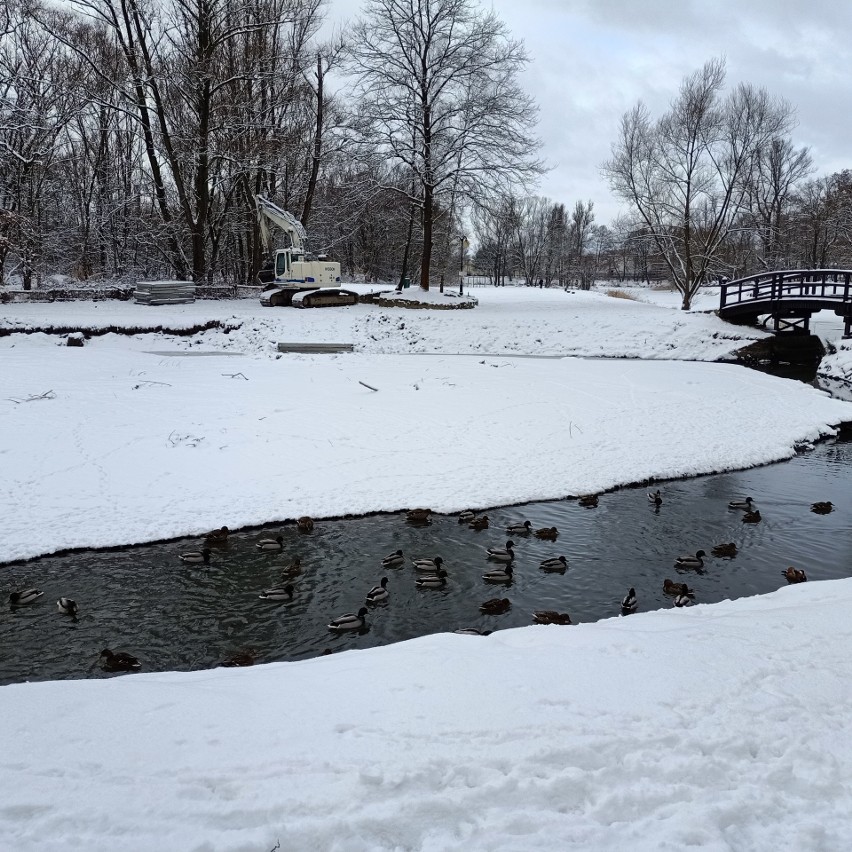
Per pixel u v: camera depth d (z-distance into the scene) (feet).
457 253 327.67
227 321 113.50
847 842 14.88
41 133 123.95
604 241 404.36
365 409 70.33
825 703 20.79
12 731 19.10
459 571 39.37
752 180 174.09
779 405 77.15
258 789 16.42
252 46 139.13
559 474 55.21
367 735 18.85
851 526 46.78
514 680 22.17
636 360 104.63
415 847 14.73
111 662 29.22
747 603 32.14
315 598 36.01
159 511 45.88
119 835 14.85
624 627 28.30
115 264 155.63
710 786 16.70
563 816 15.64
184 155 128.98
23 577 37.68
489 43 136.67
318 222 180.75
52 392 70.49
